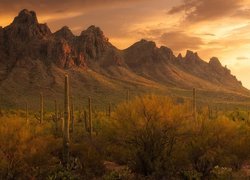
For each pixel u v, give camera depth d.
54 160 18.67
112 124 19.84
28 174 17.39
